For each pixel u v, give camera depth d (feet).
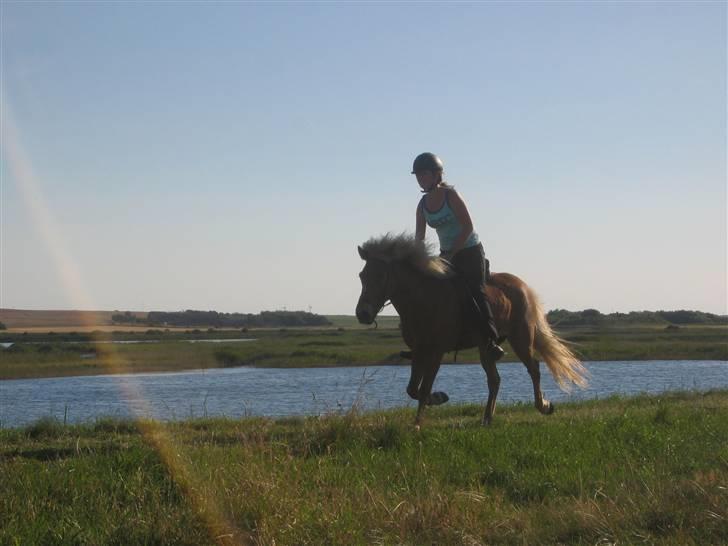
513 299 39.40
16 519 21.13
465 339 36.76
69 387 91.35
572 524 20.85
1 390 87.97
